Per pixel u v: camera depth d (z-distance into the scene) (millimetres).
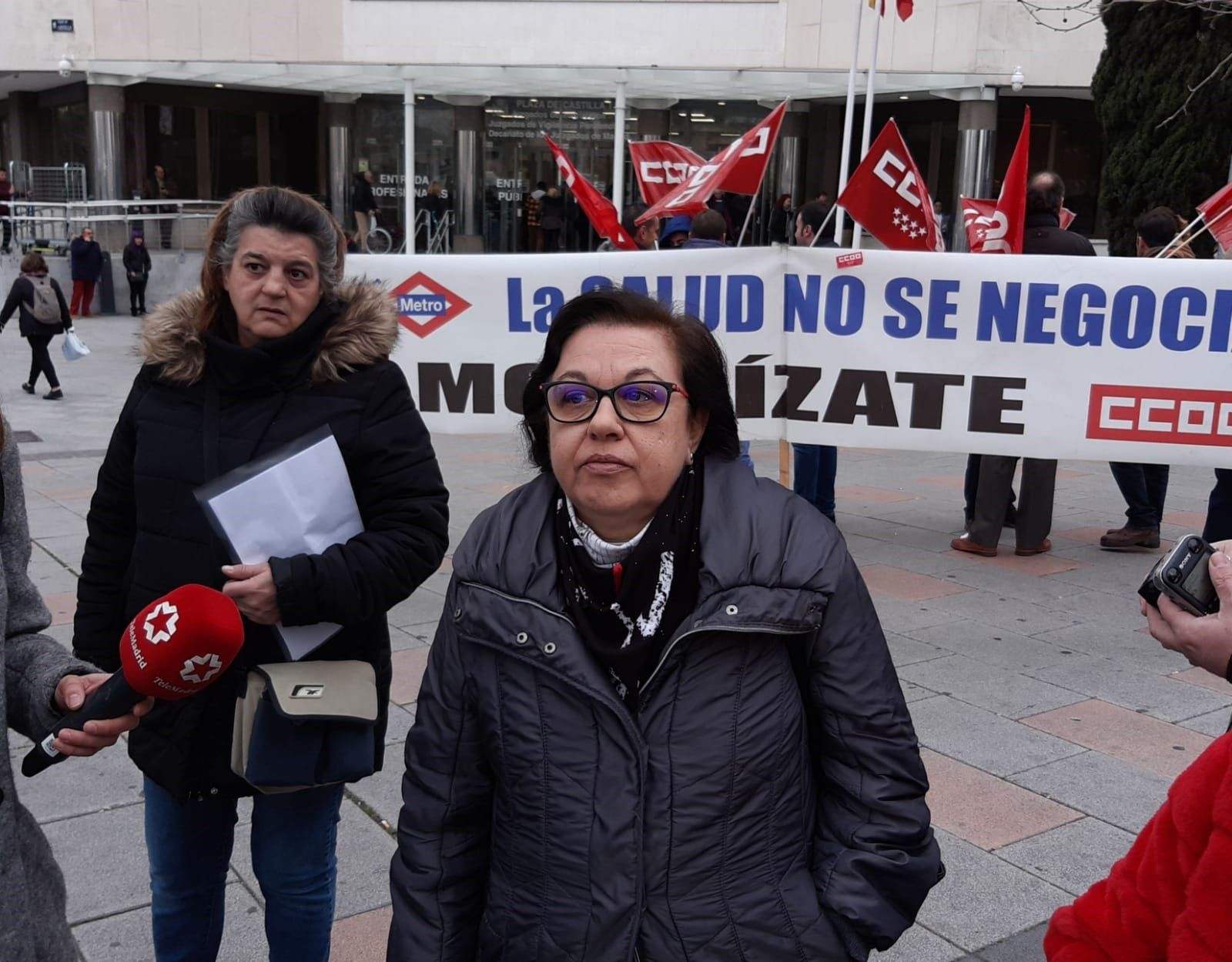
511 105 26250
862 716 1686
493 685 1698
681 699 1635
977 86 22859
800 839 1700
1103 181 11883
